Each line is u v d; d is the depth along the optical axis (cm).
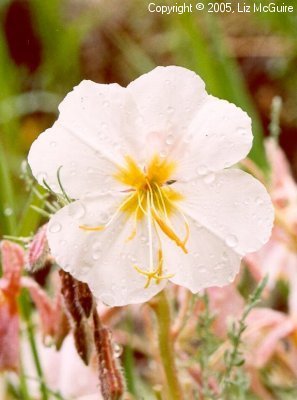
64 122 24
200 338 29
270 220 24
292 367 33
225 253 24
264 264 35
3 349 27
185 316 27
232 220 24
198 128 24
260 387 33
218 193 24
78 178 24
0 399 34
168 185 25
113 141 24
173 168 24
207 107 24
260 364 32
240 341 28
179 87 24
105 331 25
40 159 24
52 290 37
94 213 24
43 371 32
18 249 28
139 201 24
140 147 24
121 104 24
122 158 24
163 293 26
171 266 24
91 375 31
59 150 24
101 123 24
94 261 24
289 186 33
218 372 30
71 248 24
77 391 31
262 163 42
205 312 28
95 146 24
